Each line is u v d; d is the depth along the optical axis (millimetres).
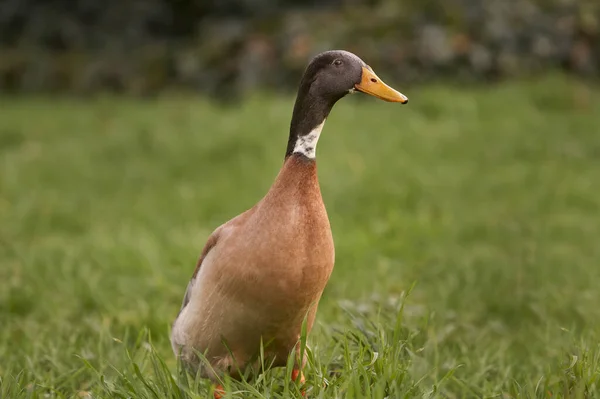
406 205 14273
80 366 7352
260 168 16172
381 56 23625
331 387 5820
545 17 24484
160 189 15805
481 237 12680
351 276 10758
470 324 8922
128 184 16312
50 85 28594
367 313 8234
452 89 22000
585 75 24016
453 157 16766
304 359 6223
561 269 10781
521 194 14492
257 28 26516
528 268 10734
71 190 16094
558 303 9391
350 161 15898
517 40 24156
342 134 17625
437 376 6973
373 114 19562
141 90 27609
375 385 5723
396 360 6004
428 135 17906
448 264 11117
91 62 28953
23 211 14461
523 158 16766
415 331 7176
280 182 5859
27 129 20812
